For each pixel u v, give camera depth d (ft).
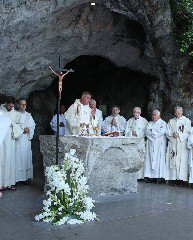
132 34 39.29
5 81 36.32
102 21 36.42
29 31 30.35
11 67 34.47
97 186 26.53
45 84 40.75
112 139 26.63
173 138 34.68
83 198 20.58
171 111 41.24
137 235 17.74
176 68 40.06
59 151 25.98
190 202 25.88
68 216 19.85
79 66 51.62
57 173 19.62
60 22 33.68
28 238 17.02
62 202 20.16
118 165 27.63
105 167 26.78
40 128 46.80
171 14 36.60
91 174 25.91
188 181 33.83
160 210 23.04
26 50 33.40
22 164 32.40
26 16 27.66
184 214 22.12
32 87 39.88
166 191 30.45
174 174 34.32
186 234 18.04
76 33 35.73
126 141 27.66
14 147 30.73
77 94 53.52
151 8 34.60
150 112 43.55
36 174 37.40
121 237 17.39
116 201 25.40
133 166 28.37
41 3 27.81
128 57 42.32
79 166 20.57
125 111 47.39
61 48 36.91
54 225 19.16
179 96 40.50
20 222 19.69
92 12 35.17
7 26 27.40
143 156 29.01
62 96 52.47
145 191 30.04
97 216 21.15
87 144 25.14
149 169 35.58
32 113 46.32
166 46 38.27
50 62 37.70
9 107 32.30
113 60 42.86
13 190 29.71
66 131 30.19
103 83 50.90
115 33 38.47
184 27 37.63
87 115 29.32
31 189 30.37
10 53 32.09
